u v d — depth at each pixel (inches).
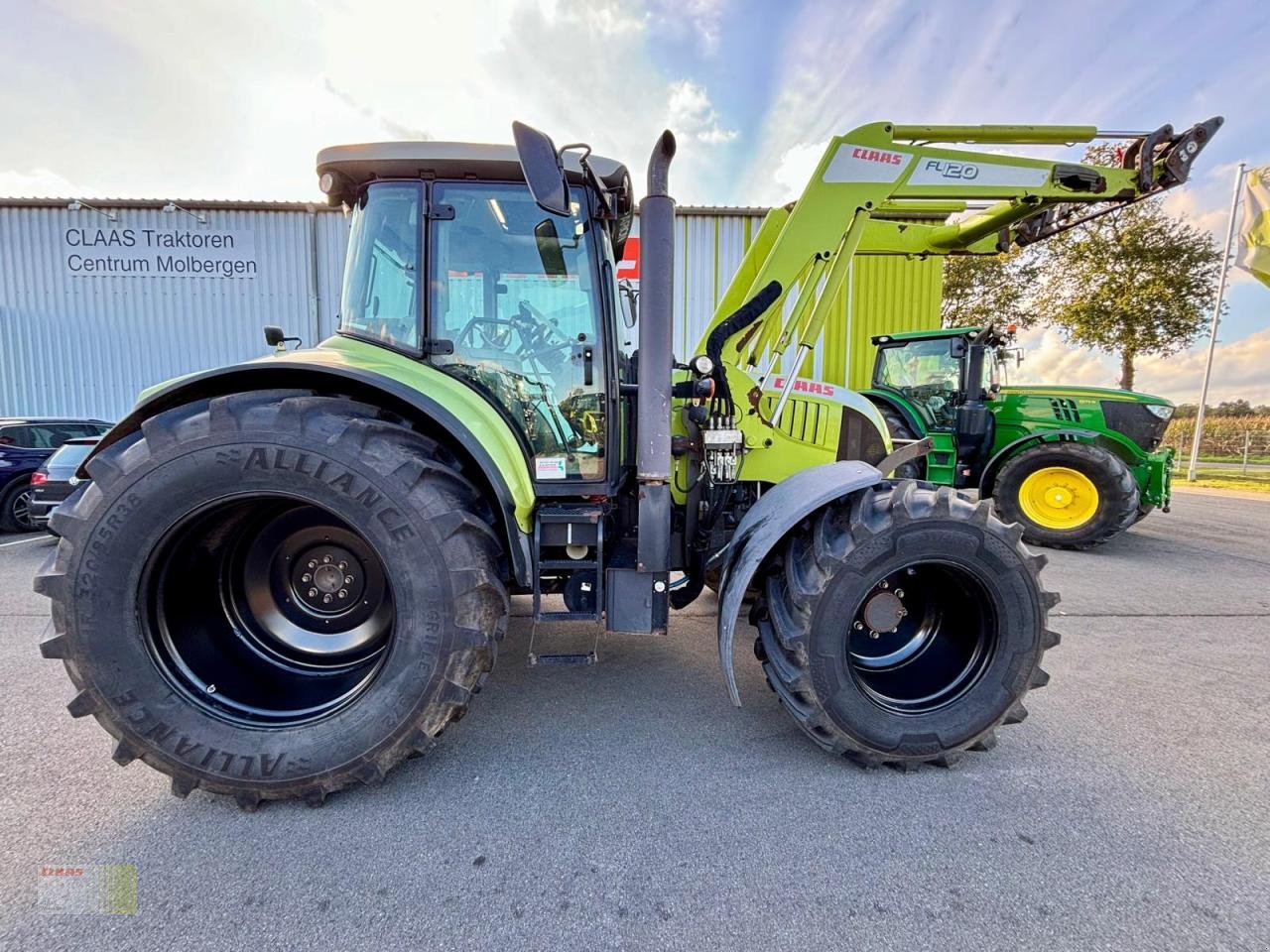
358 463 68.0
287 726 71.0
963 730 78.0
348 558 80.7
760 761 81.7
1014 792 74.7
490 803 72.0
